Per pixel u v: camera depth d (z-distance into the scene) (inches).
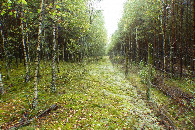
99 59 1813.5
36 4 481.1
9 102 326.3
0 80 361.1
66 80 550.6
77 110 313.3
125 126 268.2
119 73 849.5
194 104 290.8
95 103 363.3
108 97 421.7
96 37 1074.1
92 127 255.4
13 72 594.2
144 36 895.7
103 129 252.5
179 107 335.9
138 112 334.0
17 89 421.4
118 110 339.0
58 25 508.7
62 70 740.0
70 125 254.1
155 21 675.4
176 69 644.1
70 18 454.3
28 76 494.9
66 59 1202.6
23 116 262.8
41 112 285.1
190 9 549.6
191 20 582.2
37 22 492.7
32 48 634.2
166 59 726.5
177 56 716.0
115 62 1462.8
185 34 624.1
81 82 552.7
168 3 573.3
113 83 601.0
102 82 598.9
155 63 781.3
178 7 618.5
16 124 230.5
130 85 578.6
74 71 719.1
